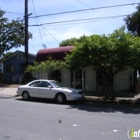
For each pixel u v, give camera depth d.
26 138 6.12
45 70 17.81
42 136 6.31
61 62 17.41
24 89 15.06
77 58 13.65
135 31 29.42
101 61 13.39
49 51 20.39
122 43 12.41
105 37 13.15
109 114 9.91
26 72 18.67
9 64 34.19
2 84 28.31
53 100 14.93
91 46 12.86
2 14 30.41
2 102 13.85
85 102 14.00
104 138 6.11
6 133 6.64
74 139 6.02
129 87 18.00
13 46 31.88
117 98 14.74
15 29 31.30
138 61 12.66
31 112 10.24
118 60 12.80
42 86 14.38
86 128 7.25
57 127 7.38
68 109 11.26
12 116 9.26
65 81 20.28
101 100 14.23
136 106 12.49
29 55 32.09
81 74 19.69
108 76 14.48
